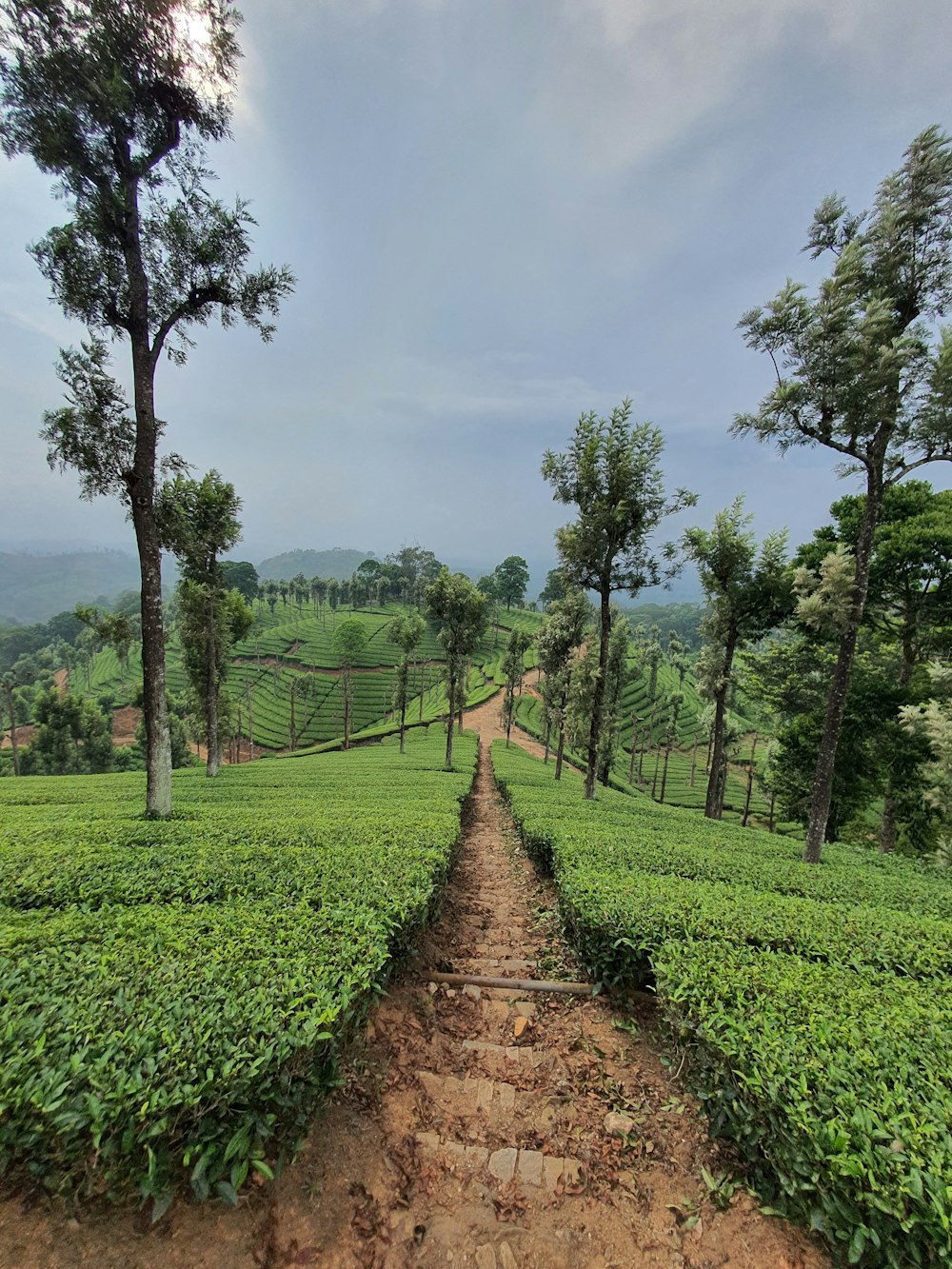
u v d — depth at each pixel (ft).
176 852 23.90
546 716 130.00
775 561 61.87
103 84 31.14
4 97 31.42
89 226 35.91
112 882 19.92
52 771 168.66
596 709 62.03
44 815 39.45
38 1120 8.14
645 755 212.64
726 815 152.05
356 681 270.05
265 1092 9.49
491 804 77.41
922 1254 7.76
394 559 456.45
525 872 38.17
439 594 94.12
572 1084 14.10
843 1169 8.12
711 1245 9.57
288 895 18.88
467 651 97.30
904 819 73.97
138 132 35.94
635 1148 11.85
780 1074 10.13
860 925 19.08
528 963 21.91
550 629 93.66
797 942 17.66
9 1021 9.88
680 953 15.56
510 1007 17.98
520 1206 10.32
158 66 33.32
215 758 78.02
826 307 36.47
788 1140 9.21
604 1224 10.01
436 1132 12.12
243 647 298.35
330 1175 10.33
